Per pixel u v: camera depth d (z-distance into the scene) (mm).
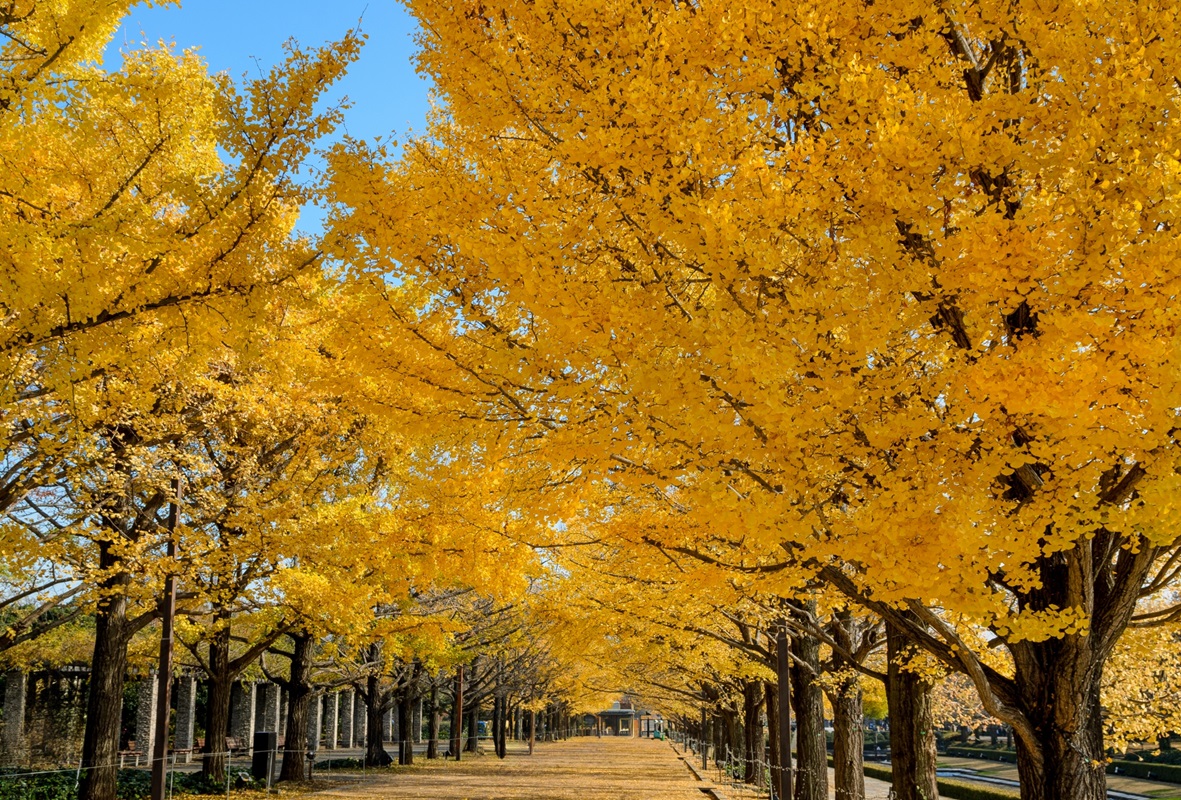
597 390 3488
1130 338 2645
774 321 3156
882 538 3043
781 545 4270
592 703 57000
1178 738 31906
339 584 9656
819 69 3283
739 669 11078
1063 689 3842
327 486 10383
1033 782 3949
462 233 3463
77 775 10781
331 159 3947
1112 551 3971
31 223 4320
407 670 22547
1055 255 2822
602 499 5723
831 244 3309
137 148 4926
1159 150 2768
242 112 4480
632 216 3594
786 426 2873
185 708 26469
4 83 4078
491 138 4230
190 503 9695
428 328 4070
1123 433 2717
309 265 4742
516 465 4332
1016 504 3250
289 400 8391
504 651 24969
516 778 19188
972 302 3020
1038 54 3002
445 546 6602
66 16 4262
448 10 3996
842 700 9719
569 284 3232
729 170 3461
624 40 3420
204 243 4602
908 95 2957
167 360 6480
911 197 2986
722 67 3510
